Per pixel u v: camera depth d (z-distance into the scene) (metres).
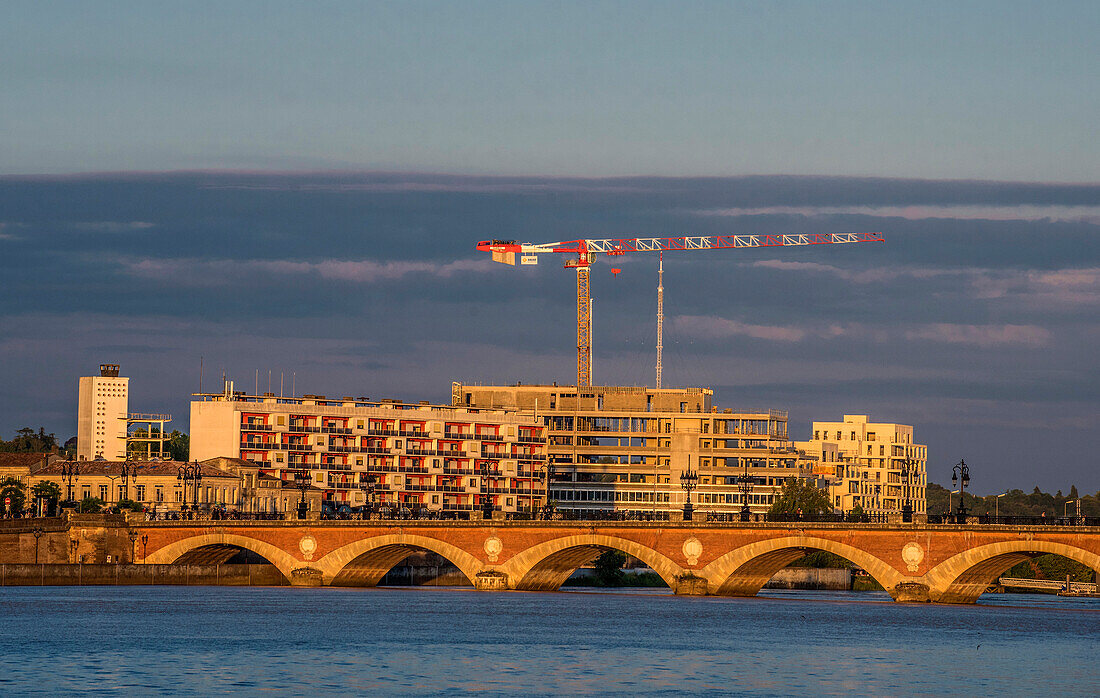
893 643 172.00
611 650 161.38
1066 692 136.88
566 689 134.38
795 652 162.38
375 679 138.25
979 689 138.12
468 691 132.38
